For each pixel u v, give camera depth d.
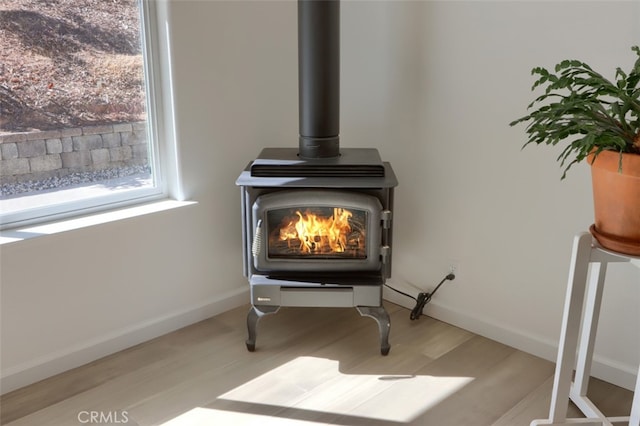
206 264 2.71
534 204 2.32
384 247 2.31
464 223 2.56
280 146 2.90
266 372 2.31
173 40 2.41
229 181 2.72
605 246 1.69
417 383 2.24
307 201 2.26
